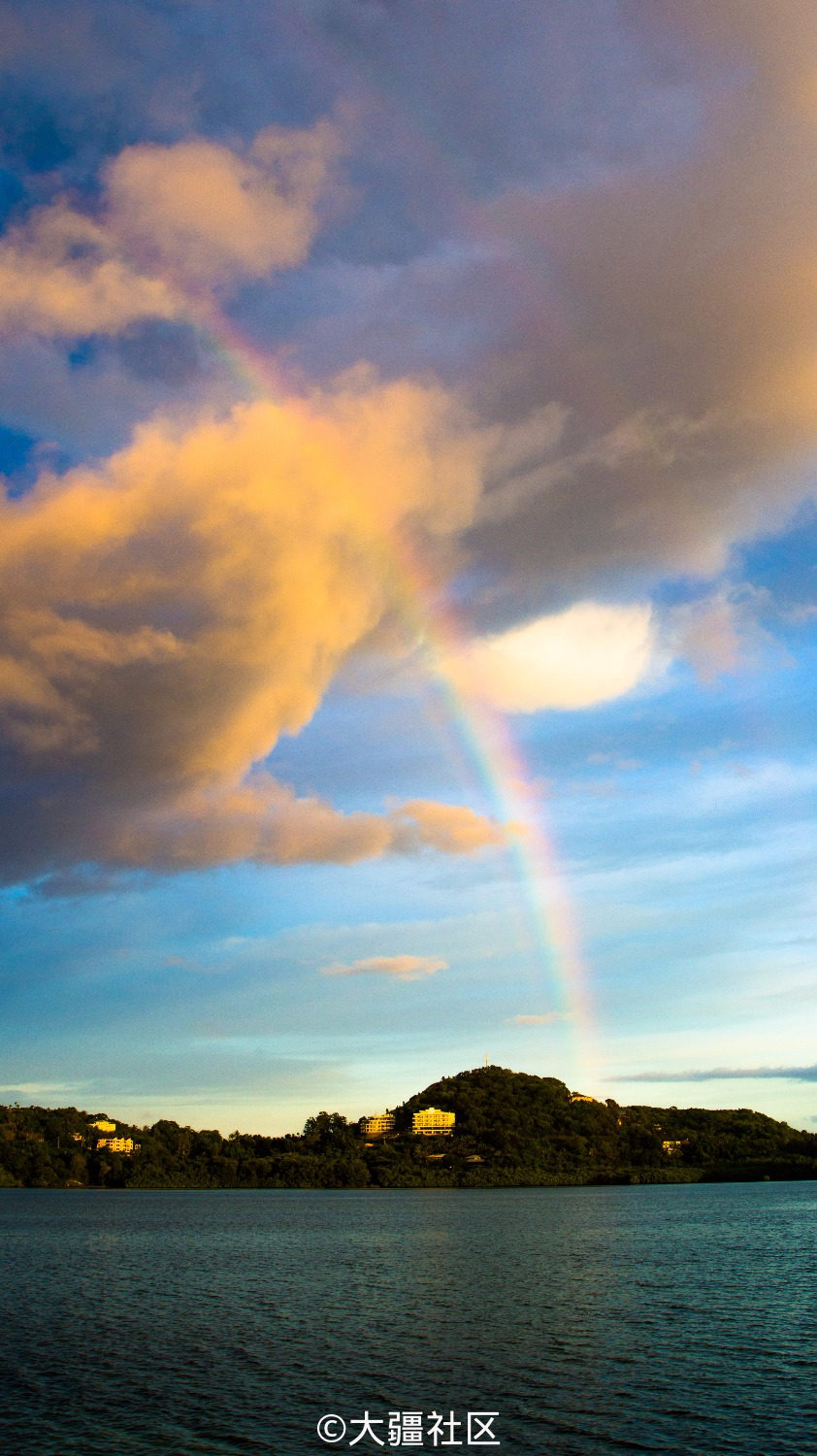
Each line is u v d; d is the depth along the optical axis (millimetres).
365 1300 92000
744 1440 49125
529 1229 173125
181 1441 49469
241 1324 79312
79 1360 66438
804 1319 79250
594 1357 66000
